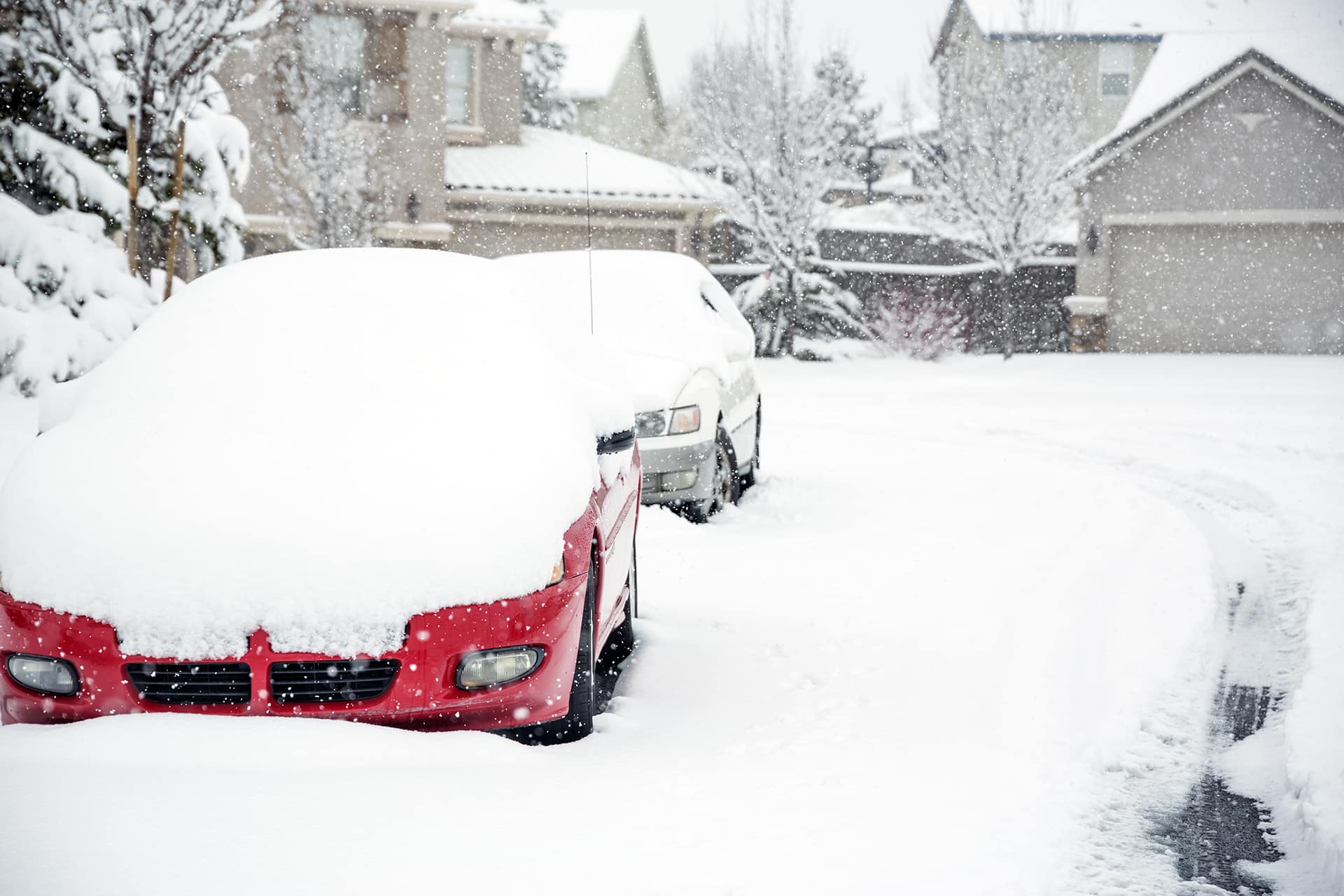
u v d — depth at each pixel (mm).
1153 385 24812
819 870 3369
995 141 35531
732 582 7637
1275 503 10141
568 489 4500
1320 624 6238
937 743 4570
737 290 35625
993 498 10984
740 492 11109
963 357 36062
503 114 34656
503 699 4109
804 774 4184
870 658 5820
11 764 3703
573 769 4074
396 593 3988
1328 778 4152
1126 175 36344
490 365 5008
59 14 12969
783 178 35312
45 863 3080
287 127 27188
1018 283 38500
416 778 3760
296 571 3980
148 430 4555
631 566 6027
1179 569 7715
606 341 9953
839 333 36250
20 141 13227
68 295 12633
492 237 31797
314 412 4633
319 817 3451
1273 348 36250
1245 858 3703
